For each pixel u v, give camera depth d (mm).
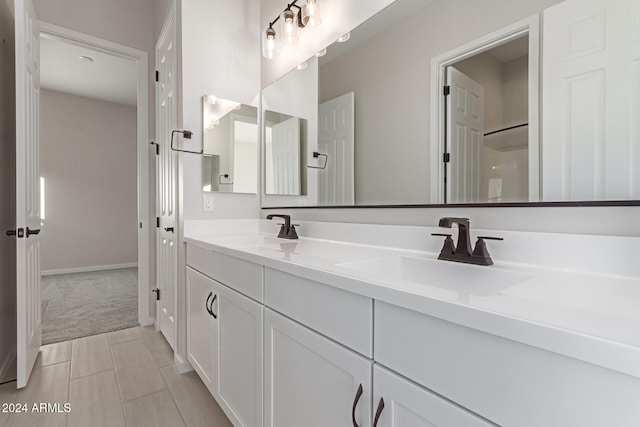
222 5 1953
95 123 4926
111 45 2463
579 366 401
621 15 756
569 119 839
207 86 1883
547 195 876
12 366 1896
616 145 766
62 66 3797
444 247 989
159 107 2418
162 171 2285
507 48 963
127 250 5203
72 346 2176
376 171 1361
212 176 1895
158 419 1429
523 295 609
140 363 1941
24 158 1623
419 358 581
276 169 1962
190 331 1726
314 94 1682
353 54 1463
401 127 1265
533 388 441
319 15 1604
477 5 1035
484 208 1008
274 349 994
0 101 1876
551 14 872
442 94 1131
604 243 766
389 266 1037
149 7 2650
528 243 886
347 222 1487
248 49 2062
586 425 396
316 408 828
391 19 1303
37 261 1990
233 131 1981
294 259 964
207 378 1478
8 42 1983
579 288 656
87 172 4855
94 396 1600
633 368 355
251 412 1120
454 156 1093
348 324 730
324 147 1622
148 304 2596
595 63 796
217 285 1364
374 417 666
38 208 2041
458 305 513
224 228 1938
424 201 1181
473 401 506
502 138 970
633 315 471
